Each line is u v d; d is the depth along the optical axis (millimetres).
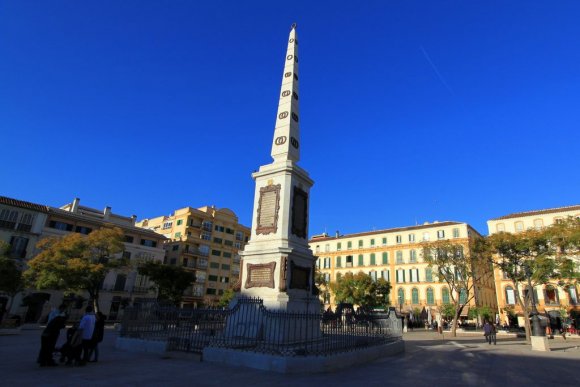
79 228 47406
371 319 15328
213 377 9062
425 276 62750
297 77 19812
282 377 9336
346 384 8836
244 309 13898
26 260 41562
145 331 14453
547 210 55781
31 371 9227
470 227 63562
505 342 27719
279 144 17906
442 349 19594
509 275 34500
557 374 11586
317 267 75062
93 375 8961
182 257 65312
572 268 31688
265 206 16172
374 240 71062
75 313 43781
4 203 41625
